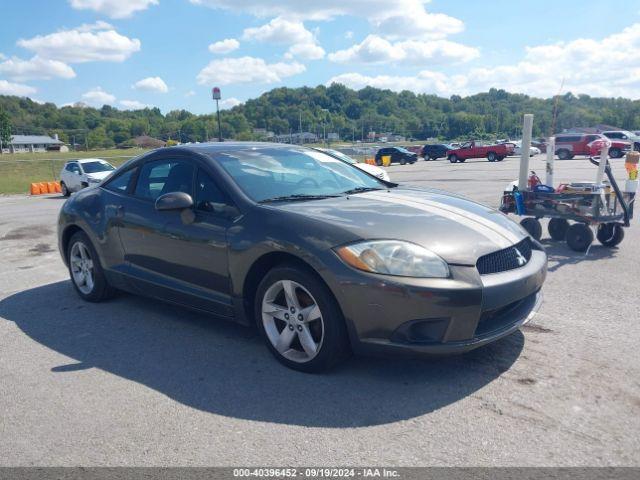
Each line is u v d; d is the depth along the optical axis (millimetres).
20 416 3201
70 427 3055
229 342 4223
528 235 4082
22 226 11672
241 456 2713
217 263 3986
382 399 3232
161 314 4969
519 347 3916
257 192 4078
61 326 4754
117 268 4973
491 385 3359
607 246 7461
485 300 3279
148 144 110875
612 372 3494
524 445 2725
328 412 3107
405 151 41031
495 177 21484
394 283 3186
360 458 2660
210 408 3209
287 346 3707
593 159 7215
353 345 3383
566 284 5590
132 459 2727
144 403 3301
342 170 4926
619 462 2568
